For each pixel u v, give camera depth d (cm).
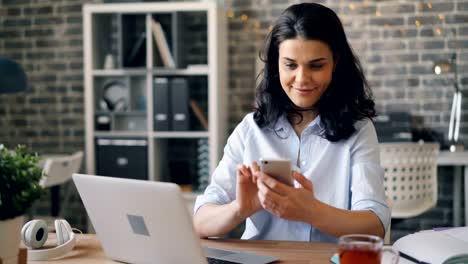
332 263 138
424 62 407
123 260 143
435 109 407
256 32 425
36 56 449
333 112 174
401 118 395
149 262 136
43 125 452
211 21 389
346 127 174
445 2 403
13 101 454
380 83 412
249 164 181
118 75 414
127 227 136
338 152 176
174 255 131
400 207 329
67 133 449
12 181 122
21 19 449
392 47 410
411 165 326
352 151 175
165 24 414
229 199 181
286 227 176
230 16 427
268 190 142
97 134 407
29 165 124
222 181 183
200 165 404
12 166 122
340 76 173
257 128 184
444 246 135
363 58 413
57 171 338
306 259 143
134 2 406
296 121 183
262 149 183
